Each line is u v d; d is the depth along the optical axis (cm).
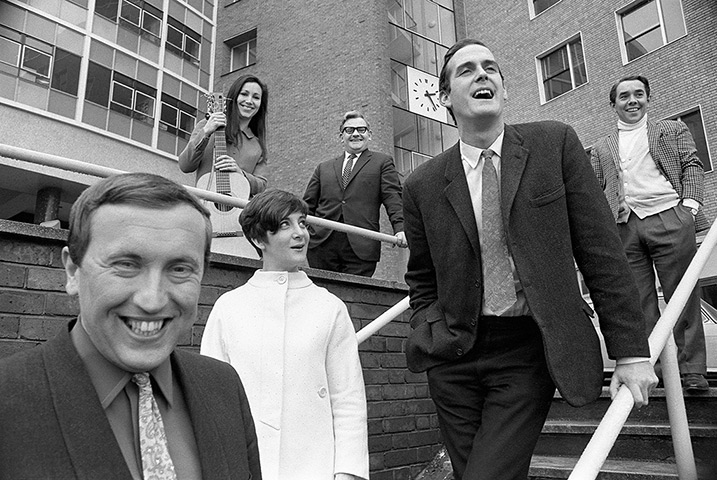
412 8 1278
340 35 1237
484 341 164
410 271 193
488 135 171
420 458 346
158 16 1387
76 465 68
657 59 1071
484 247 164
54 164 219
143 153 1311
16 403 69
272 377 170
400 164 1139
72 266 83
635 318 149
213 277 268
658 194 301
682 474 198
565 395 142
